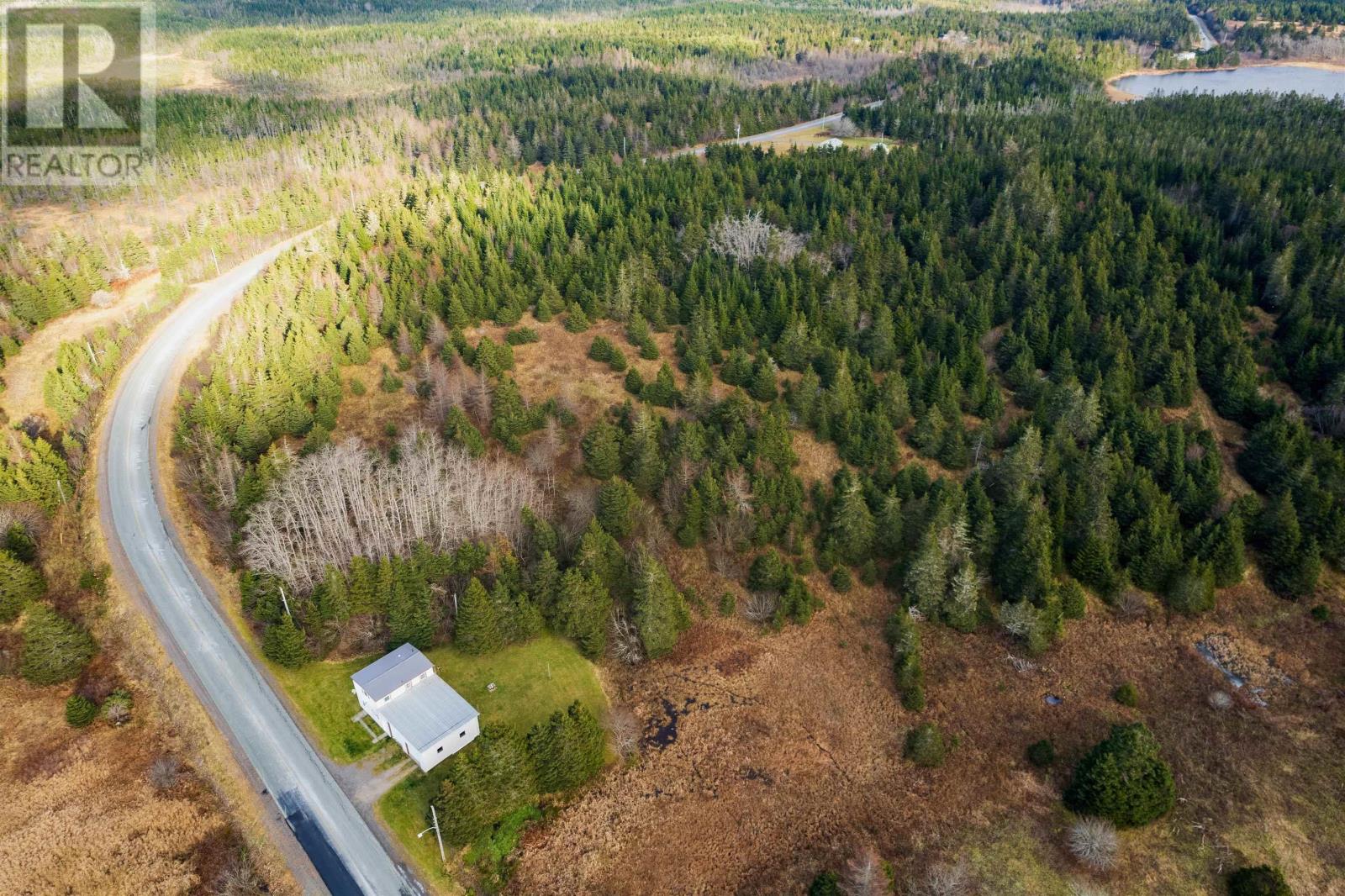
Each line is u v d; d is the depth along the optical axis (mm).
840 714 74438
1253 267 123625
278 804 63875
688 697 75875
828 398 98500
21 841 61562
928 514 86000
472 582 74688
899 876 62156
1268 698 75062
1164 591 83688
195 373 108625
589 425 100125
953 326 110250
